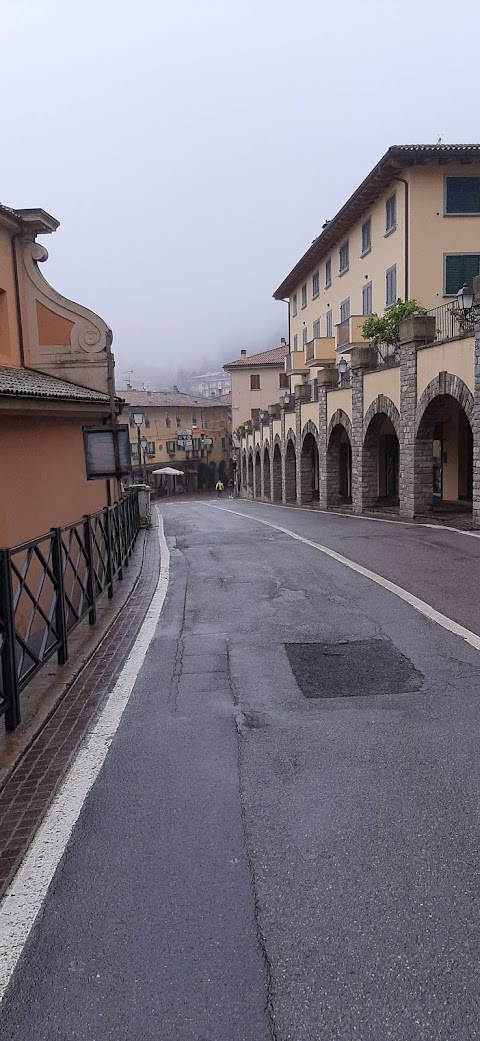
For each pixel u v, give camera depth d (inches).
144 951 109.6
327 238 1370.6
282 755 176.6
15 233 537.0
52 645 246.4
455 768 164.9
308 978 102.6
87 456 459.2
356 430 948.6
